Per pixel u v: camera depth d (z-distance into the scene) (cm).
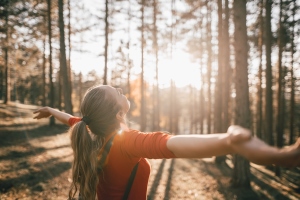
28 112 2278
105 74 1467
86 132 139
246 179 921
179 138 97
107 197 139
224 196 844
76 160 140
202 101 2581
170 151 101
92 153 136
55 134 1536
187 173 1084
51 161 977
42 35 1811
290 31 1566
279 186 1099
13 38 1661
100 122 141
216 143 72
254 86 2255
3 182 712
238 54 860
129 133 132
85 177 136
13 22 1497
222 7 1399
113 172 136
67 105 1500
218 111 1398
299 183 1173
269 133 1488
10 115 1916
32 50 1895
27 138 1292
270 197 928
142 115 2053
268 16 1408
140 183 138
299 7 1382
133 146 122
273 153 53
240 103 856
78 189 145
